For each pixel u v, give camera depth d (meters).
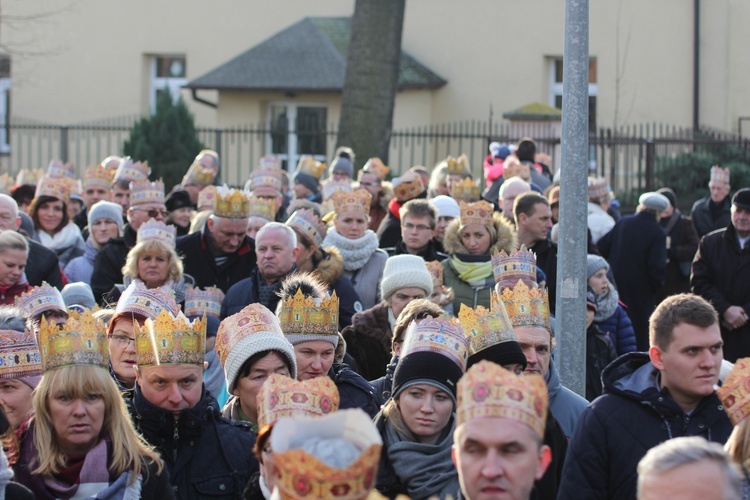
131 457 5.45
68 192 13.04
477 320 6.27
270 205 12.48
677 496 3.98
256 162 32.69
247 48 34.25
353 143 24.73
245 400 6.36
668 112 30.84
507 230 10.09
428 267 9.69
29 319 6.73
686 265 16.02
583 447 5.69
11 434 5.56
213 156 17.22
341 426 3.85
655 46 30.91
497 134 30.05
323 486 3.66
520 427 4.36
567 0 8.51
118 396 5.54
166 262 9.59
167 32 34.72
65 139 31.12
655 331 5.64
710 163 25.14
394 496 5.72
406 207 11.14
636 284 13.95
